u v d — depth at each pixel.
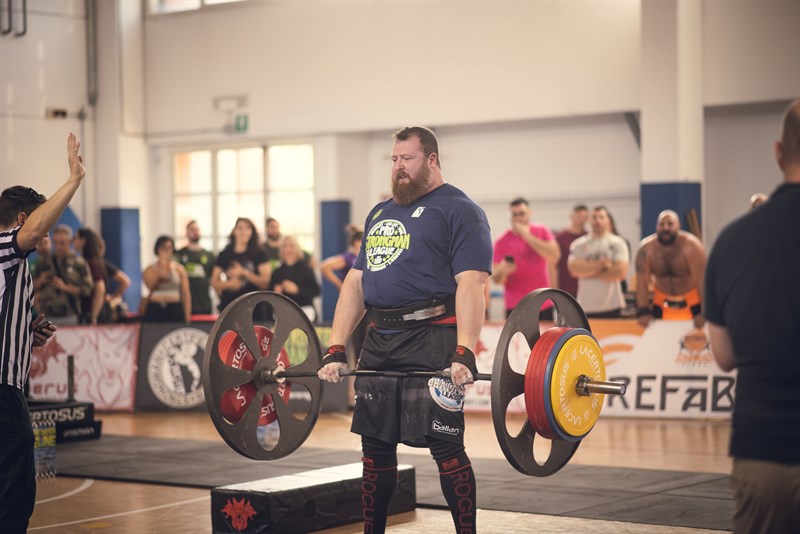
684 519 4.88
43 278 10.13
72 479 6.31
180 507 5.45
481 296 3.88
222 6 13.49
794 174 2.67
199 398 9.74
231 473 6.34
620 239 9.38
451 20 12.09
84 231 10.53
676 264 8.57
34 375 10.13
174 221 14.37
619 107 11.20
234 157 13.92
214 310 13.55
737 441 2.62
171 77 13.88
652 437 7.67
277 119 13.20
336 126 12.84
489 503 5.31
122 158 13.83
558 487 5.72
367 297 4.07
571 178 12.05
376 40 12.55
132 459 6.91
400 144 4.01
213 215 14.12
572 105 11.45
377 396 4.00
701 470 6.27
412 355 3.95
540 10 11.57
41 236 3.83
